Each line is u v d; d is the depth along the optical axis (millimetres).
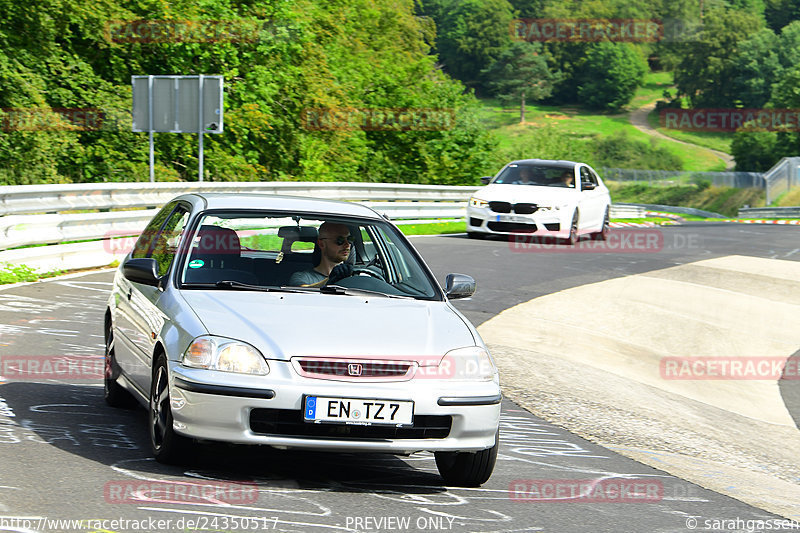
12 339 35562
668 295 64375
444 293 25203
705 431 34844
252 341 20328
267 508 18625
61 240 54469
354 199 96562
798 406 44188
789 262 84000
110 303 28062
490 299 56844
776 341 56812
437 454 22750
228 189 75688
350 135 135625
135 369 24109
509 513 20094
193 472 20938
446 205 111688
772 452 33688
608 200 93562
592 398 36375
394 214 102125
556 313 55000
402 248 25891
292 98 124812
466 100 162125
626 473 25516
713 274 74750
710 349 53125
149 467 20984
